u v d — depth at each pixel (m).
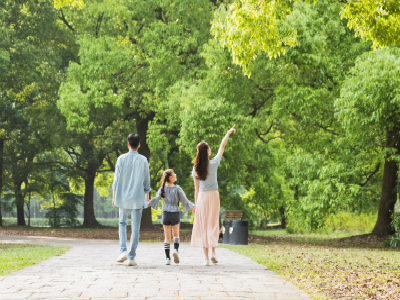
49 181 31.34
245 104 17.31
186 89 16.83
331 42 15.48
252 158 21.22
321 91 14.25
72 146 29.45
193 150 15.36
